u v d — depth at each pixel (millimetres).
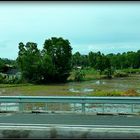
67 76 107812
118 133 3219
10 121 16453
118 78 118500
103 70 133500
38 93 56312
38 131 3197
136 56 177625
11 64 131250
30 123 15719
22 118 17562
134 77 124750
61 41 109875
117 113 19203
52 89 67312
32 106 27266
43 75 102188
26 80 102000
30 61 102312
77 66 166000
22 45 105188
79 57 174875
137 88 62750
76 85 81562
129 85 74938
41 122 16094
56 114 19156
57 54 108312
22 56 103062
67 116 18312
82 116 18328
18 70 116000
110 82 91375
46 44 110188
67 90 63125
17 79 99812
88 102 20750
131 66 177875
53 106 26594
